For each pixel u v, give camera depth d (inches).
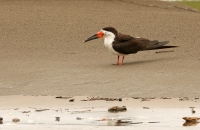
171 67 742.5
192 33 916.0
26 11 1015.6
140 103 584.4
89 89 645.3
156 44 802.8
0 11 1011.9
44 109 569.3
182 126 498.6
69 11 1027.3
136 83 665.0
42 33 923.4
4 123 519.2
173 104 578.2
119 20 976.3
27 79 695.1
